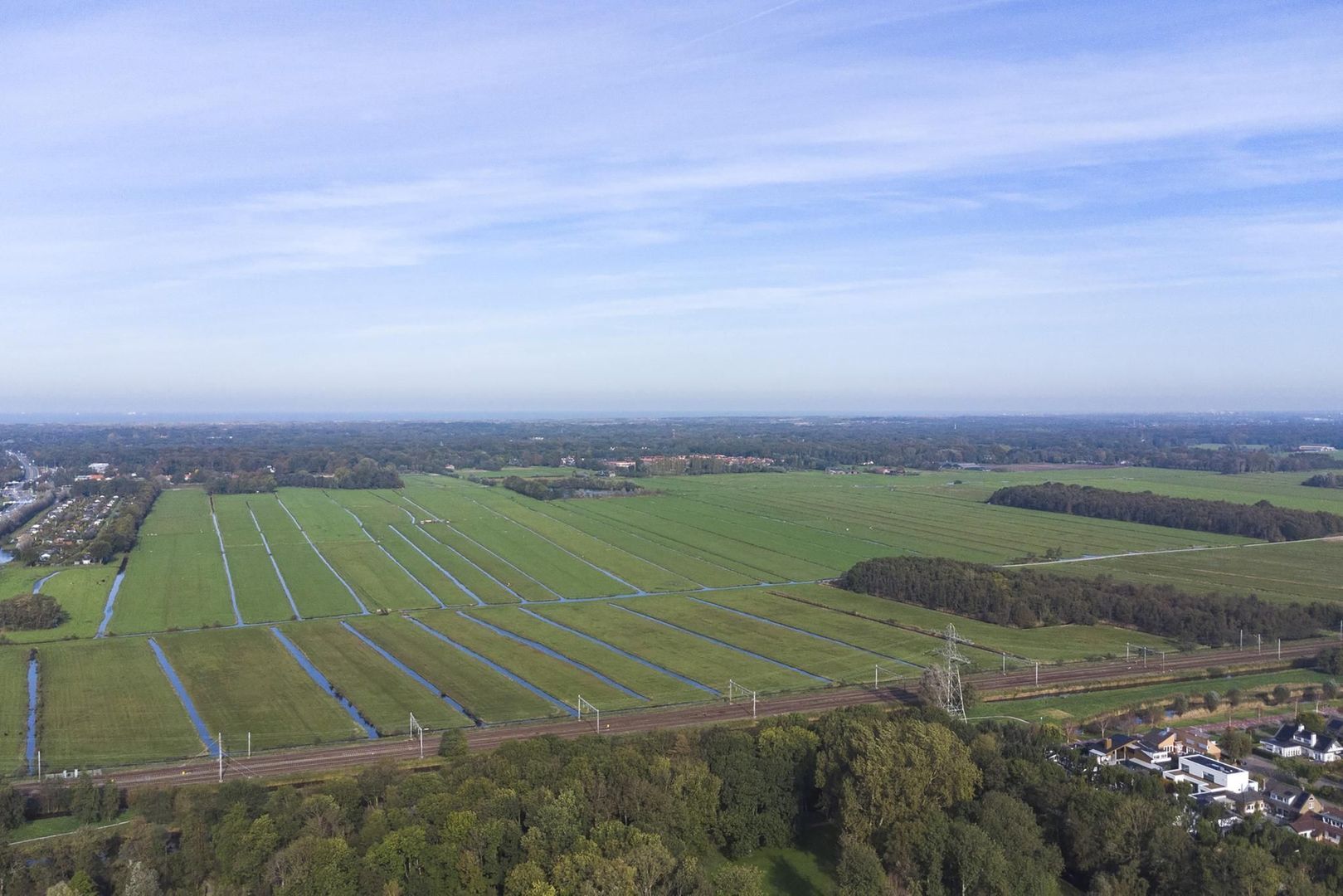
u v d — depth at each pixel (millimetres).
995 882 91062
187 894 91125
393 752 130875
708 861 105438
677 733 123000
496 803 99000
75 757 130250
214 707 151500
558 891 86250
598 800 101250
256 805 103312
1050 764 111312
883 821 100938
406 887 90188
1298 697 158250
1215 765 121625
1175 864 93500
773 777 109188
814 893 98688
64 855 93812
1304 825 107688
